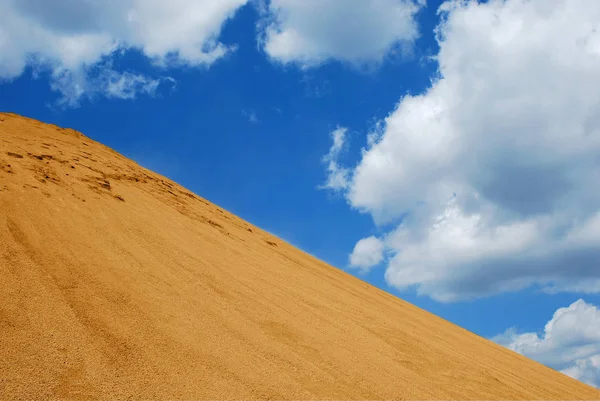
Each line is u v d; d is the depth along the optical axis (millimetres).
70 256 7707
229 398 5426
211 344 6656
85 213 9719
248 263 11250
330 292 11672
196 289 8430
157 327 6613
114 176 13523
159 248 9664
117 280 7574
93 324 6117
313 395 6109
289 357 7074
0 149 11312
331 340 8289
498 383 9078
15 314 5684
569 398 9828
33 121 17031
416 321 12359
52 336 5555
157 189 14469
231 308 8164
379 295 14359
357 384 6863
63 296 6500
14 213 8281
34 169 10867
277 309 8891
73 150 14648
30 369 4867
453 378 8516
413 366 8445
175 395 5203
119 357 5621
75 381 4938
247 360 6539
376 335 9477
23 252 7207
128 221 10406
